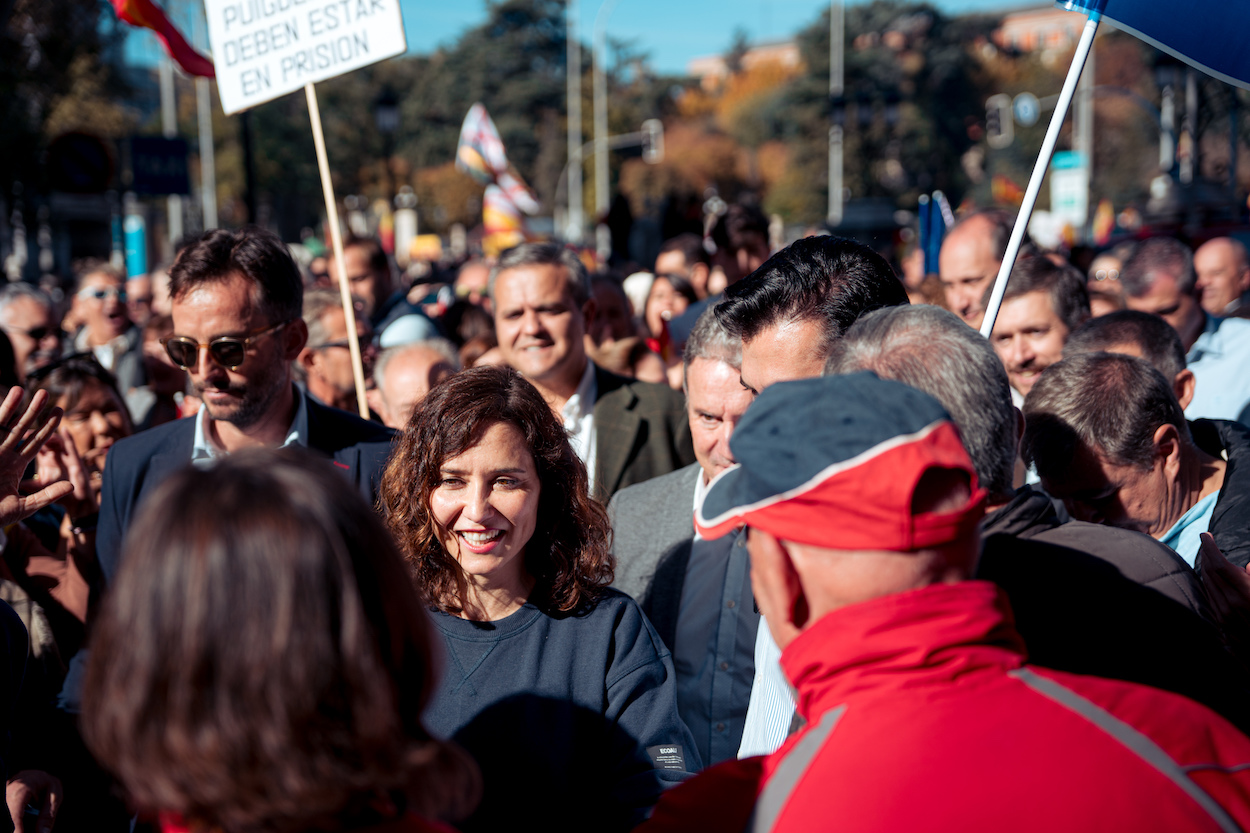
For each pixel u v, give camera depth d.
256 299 2.86
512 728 2.06
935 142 68.31
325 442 3.09
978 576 1.81
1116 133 60.06
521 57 75.44
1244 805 1.25
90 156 8.30
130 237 12.27
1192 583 1.85
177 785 1.04
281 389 2.98
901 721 1.23
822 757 1.25
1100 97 60.22
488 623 2.15
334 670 1.05
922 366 1.66
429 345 3.77
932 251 5.49
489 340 5.99
